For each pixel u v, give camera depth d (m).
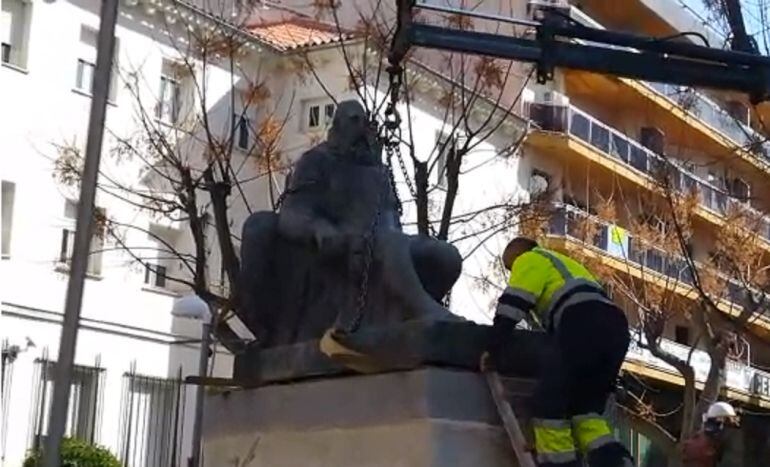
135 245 25.55
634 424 33.94
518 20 8.09
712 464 14.52
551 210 24.55
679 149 33.91
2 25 23.89
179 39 26.55
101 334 25.17
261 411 7.19
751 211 27.17
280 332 7.31
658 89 35.75
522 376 6.21
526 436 5.97
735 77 8.29
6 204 23.69
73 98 25.02
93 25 25.56
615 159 34.97
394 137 7.55
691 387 22.09
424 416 6.08
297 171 7.29
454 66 26.03
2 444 22.69
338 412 6.62
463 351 6.17
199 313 15.75
